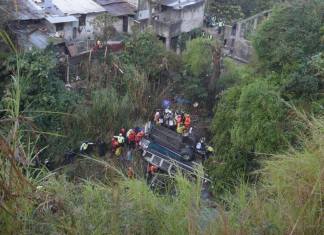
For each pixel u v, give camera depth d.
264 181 3.48
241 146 10.02
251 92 10.21
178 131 15.09
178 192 3.36
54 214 2.61
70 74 15.69
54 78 13.76
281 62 11.67
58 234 2.50
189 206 2.97
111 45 16.95
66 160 12.95
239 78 15.33
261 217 2.83
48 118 13.05
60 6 18.52
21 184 2.36
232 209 3.05
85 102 14.41
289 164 3.16
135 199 3.12
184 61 16.80
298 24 11.98
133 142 14.18
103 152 13.73
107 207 2.93
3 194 2.25
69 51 16.41
